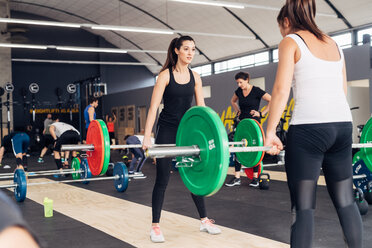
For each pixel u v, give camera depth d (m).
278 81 1.23
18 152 4.25
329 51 1.26
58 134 5.16
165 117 2.07
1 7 12.09
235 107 4.05
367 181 2.90
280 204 3.07
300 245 1.19
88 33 15.38
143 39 14.36
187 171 1.64
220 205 3.05
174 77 2.01
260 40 11.62
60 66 14.82
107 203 3.25
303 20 1.27
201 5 10.90
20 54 14.20
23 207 3.14
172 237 2.14
